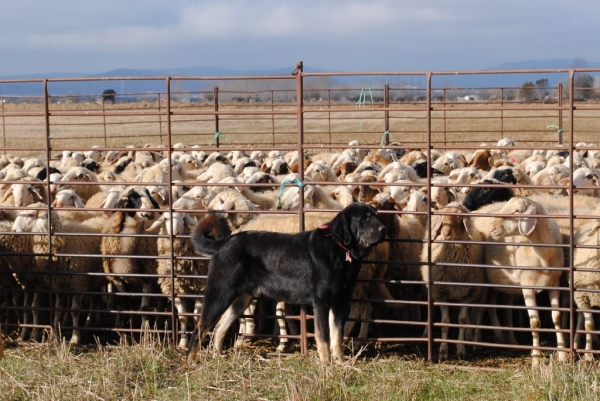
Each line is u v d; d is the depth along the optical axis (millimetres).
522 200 8688
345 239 7789
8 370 8102
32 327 9664
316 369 7910
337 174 18406
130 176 17172
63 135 39938
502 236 8867
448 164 19297
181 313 9109
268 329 10727
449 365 8328
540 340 9789
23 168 19094
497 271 9258
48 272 9445
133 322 11031
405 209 11141
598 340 9695
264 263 8180
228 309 8609
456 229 9227
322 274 7922
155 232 10453
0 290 9602
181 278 9953
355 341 9508
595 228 8477
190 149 8781
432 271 9438
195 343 8312
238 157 20906
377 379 7625
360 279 8688
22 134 41094
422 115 44094
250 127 43969
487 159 18516
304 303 8172
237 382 7602
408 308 10727
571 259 8031
